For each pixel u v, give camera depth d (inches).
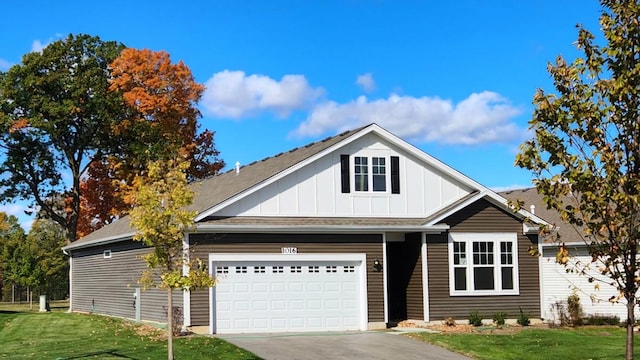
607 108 390.0
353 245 943.0
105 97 1652.3
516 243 1017.5
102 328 942.4
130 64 1720.0
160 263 598.5
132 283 1077.8
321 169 958.4
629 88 384.2
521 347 757.9
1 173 1708.9
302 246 921.5
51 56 1653.5
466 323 982.4
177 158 629.6
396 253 1040.2
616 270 398.0
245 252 895.1
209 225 868.6
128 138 1708.9
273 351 725.3
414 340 806.5
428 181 1007.6
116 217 1863.9
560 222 1167.6
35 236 2308.1
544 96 405.4
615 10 401.1
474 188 1027.9
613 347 764.6
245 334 869.2
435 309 976.3
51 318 1146.7
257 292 896.3
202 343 757.3
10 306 1909.4
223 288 881.5
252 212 917.8
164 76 1747.0
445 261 986.7
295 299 911.0
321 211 951.0
